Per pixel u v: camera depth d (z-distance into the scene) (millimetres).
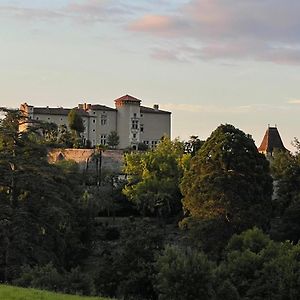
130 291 56125
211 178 96250
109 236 104000
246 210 93812
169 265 51812
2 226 61500
